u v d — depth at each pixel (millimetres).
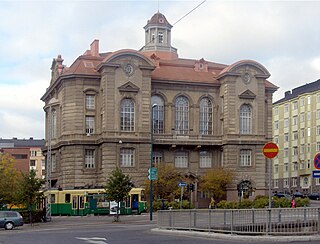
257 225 25344
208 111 89625
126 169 80688
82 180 81750
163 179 79938
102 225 50562
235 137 86562
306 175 117062
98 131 83125
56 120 87688
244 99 87688
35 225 53781
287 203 70750
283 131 126750
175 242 24469
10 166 78750
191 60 98250
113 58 81125
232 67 87062
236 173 86062
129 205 69688
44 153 95938
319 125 114062
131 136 81562
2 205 65000
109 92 80812
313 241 22609
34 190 57719
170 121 87000
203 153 88312
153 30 105938
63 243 25312
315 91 115875
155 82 86500
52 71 93875
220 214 28203
